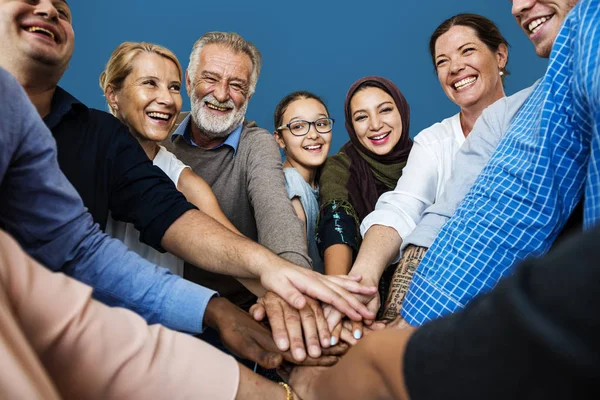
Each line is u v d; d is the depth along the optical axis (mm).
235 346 1070
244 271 1277
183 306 1039
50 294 540
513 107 1320
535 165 879
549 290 283
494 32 2266
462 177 1336
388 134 2441
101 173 1384
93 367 554
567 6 1479
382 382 432
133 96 1896
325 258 1994
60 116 1363
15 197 911
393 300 1280
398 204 1800
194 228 1292
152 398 585
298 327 1152
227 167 2170
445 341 340
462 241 982
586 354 262
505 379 299
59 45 1371
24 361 420
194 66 2324
